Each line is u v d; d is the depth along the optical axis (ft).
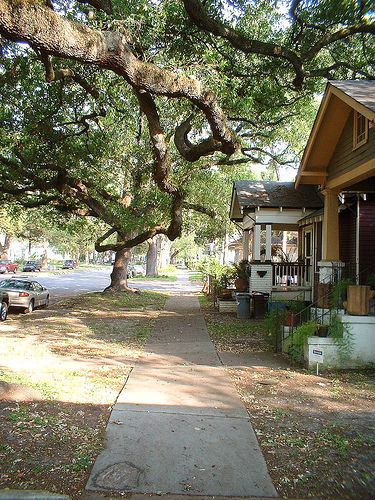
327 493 11.50
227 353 30.07
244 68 43.24
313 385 21.56
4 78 45.80
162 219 55.47
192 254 284.82
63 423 15.52
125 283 81.92
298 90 43.98
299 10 40.04
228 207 88.22
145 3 31.35
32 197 67.05
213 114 25.76
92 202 60.70
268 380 22.47
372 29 37.27
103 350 30.42
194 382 21.90
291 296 49.55
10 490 10.97
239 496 11.30
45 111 51.98
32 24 15.38
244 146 64.95
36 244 264.93
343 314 26.11
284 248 84.48
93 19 30.01
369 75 43.04
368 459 13.37
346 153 32.45
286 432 15.47
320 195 52.54
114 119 51.42
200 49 39.50
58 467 12.34
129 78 20.98
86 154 55.42
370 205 33.17
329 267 34.47
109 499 10.94
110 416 16.57
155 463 12.90
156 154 30.19
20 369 23.07
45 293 61.26
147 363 26.53
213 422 16.31
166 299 76.23
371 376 23.35
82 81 43.57
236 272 60.08
